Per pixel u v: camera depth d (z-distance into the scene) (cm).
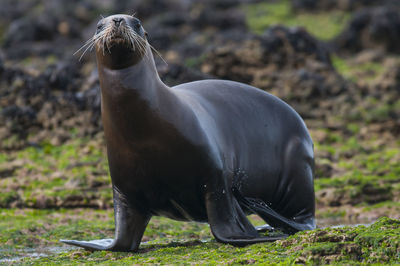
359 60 12325
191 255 2466
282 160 2983
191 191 2631
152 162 2525
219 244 2683
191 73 6656
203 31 13412
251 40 8331
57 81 6994
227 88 2988
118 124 2498
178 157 2533
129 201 2709
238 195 2827
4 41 13850
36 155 5875
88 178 4972
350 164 5822
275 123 3000
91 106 6531
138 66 2473
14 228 3734
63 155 5875
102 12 14825
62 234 3653
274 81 7850
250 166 2870
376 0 16438
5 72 7044
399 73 9238
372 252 2089
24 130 6350
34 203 4566
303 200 3003
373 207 4538
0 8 16538
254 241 2538
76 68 8081
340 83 8200
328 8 16688
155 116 2481
